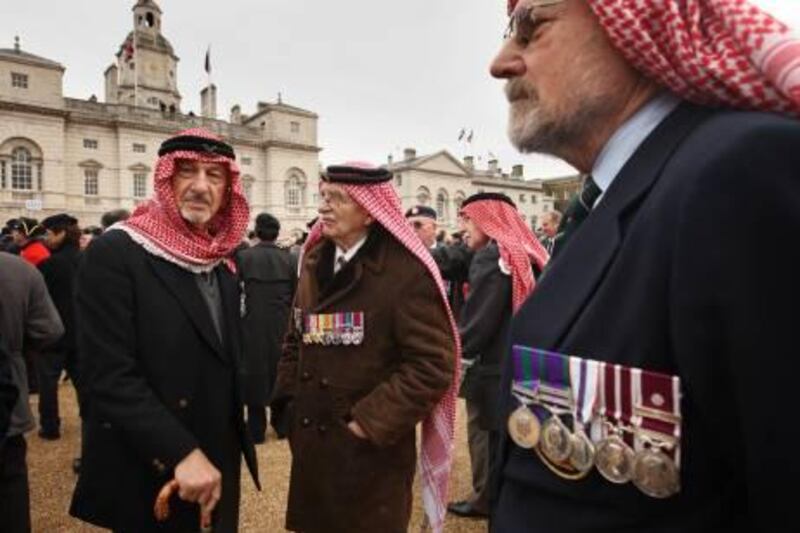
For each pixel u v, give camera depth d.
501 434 0.98
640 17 0.80
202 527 1.71
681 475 0.70
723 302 0.62
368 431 1.93
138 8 49.16
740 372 0.62
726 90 0.77
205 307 1.93
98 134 35.78
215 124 40.75
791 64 0.67
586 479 0.78
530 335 0.90
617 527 0.75
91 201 35.44
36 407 6.61
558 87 0.91
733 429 0.67
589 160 0.98
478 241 3.60
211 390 1.92
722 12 0.77
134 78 48.78
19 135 32.69
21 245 6.94
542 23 0.92
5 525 2.44
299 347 2.33
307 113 44.59
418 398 1.96
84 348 1.76
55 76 33.75
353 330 2.07
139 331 1.79
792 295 0.59
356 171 2.13
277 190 42.91
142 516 1.76
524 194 56.09
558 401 0.82
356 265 2.13
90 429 1.80
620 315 0.76
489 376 3.19
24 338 3.10
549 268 0.97
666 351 0.71
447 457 2.32
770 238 0.60
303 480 2.11
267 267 5.20
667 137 0.83
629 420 0.73
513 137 1.00
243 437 2.08
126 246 1.82
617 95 0.89
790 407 0.59
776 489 0.61
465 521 3.52
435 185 48.78
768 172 0.62
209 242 2.05
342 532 2.00
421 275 2.09
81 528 3.53
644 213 0.77
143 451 1.67
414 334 2.02
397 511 2.04
